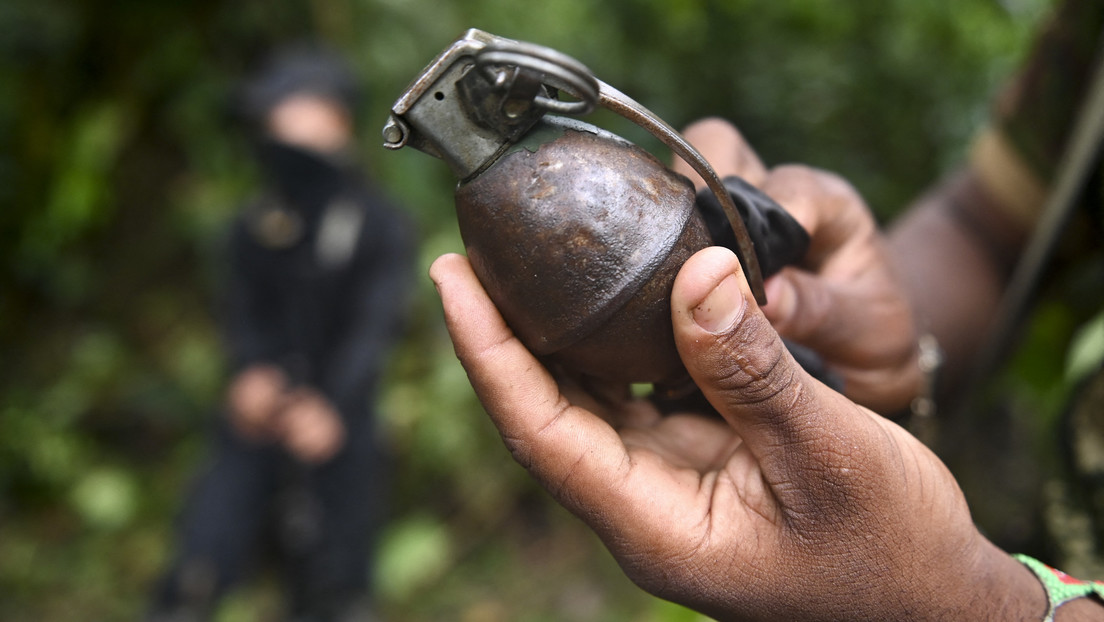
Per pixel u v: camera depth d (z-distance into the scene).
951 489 0.80
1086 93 1.22
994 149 1.38
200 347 4.06
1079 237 1.27
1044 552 1.22
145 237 4.30
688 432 0.89
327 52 2.99
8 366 4.02
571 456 0.77
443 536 3.51
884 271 1.03
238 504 2.90
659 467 0.81
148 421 4.05
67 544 3.63
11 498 3.76
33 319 4.16
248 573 3.13
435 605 3.31
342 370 2.82
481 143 0.76
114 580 3.48
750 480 0.80
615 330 0.75
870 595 0.78
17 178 3.97
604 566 3.39
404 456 3.68
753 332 0.71
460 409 3.68
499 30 3.80
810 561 0.78
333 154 2.85
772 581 0.79
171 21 4.08
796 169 1.01
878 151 3.53
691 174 0.92
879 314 0.99
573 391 0.85
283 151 2.79
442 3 3.84
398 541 3.42
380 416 3.01
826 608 0.79
